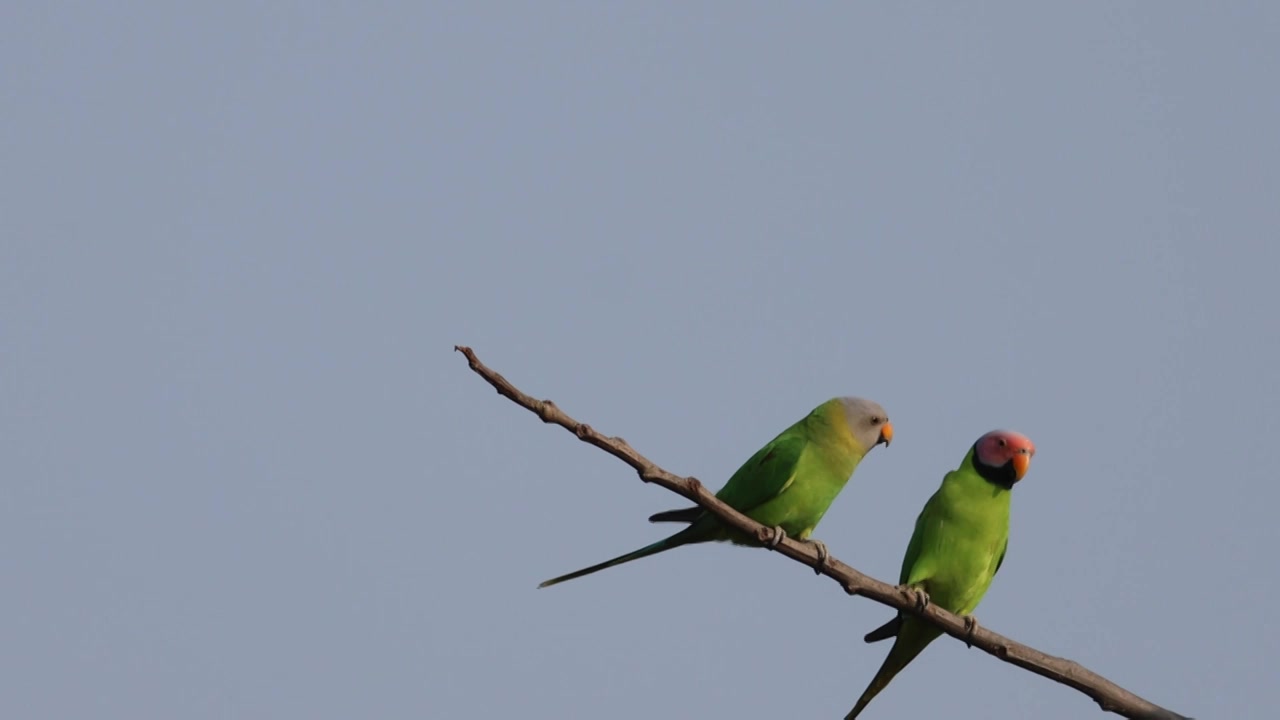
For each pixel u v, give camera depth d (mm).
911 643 12406
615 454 8391
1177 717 9039
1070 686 9359
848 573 10297
